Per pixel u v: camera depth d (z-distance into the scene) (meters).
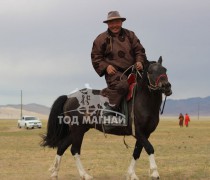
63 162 17.64
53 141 13.20
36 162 17.80
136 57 12.38
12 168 16.02
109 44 12.41
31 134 43.06
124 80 12.10
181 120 67.00
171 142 29.59
